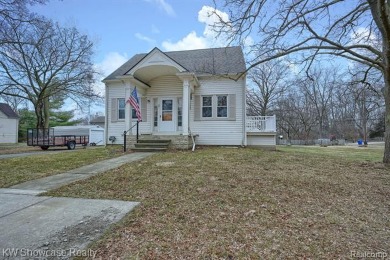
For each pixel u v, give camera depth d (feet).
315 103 133.08
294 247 9.76
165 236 10.60
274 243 10.05
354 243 10.23
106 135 51.01
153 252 9.32
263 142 47.98
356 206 14.75
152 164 26.16
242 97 46.39
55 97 83.46
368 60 28.99
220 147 44.86
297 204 14.73
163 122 48.73
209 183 18.49
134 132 49.08
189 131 43.29
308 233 11.03
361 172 24.29
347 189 18.15
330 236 10.80
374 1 25.89
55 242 10.05
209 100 47.73
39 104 74.74
